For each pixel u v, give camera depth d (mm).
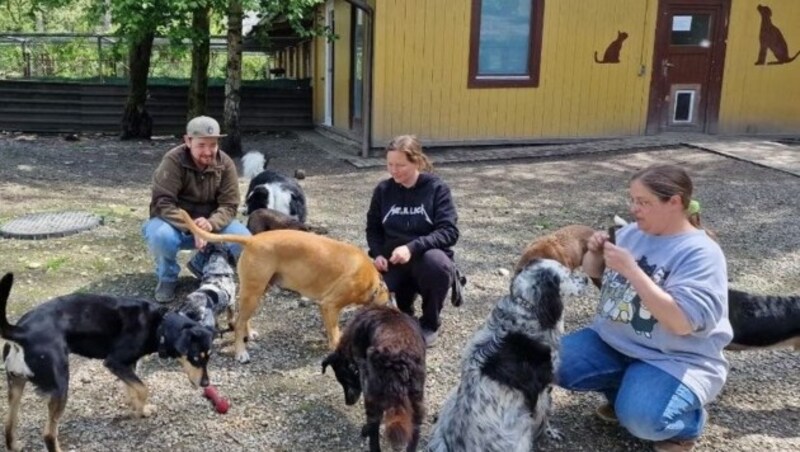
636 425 2803
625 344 2941
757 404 3430
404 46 10680
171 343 3094
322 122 14508
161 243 4395
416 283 4027
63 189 8086
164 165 4523
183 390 3506
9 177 8672
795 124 12234
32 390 3467
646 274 2756
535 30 11156
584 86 11570
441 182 4074
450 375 3727
